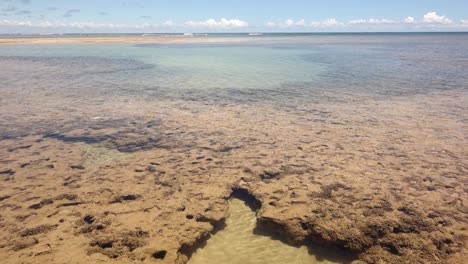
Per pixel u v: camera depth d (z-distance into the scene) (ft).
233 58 127.44
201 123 43.93
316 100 57.31
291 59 123.85
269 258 21.18
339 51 162.20
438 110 50.55
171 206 24.81
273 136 39.06
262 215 24.04
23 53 144.46
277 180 28.66
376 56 133.49
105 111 49.34
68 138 38.40
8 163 31.81
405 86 69.00
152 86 69.31
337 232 22.07
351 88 67.51
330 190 26.76
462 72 86.63
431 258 19.94
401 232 21.93
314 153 34.09
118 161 32.45
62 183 28.04
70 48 178.91
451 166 31.09
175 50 169.27
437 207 24.44
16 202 25.17
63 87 67.46
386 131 40.96
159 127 42.24
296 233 22.59
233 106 53.06
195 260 20.95
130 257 19.86
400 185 27.50
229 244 22.29
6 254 19.86
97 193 26.43
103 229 22.12
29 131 40.60
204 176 29.37
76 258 19.63
